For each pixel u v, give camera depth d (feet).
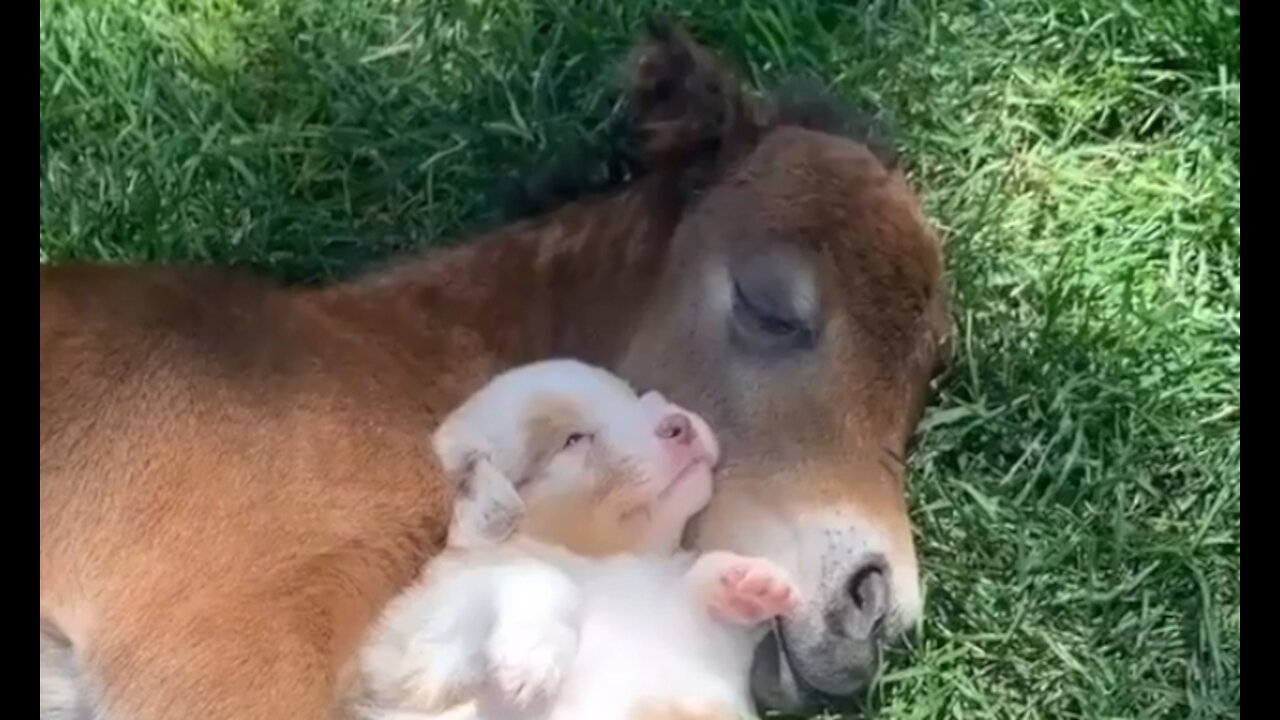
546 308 2.42
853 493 2.31
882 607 2.29
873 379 2.35
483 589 2.11
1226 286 2.75
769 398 2.36
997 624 2.45
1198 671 2.42
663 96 2.53
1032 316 2.69
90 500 2.08
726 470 2.34
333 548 2.14
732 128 2.51
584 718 2.11
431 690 2.11
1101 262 2.75
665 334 2.43
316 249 2.72
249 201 2.75
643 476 2.25
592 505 2.25
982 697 2.39
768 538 2.30
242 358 2.16
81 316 2.14
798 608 2.27
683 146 2.50
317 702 2.09
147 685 2.05
